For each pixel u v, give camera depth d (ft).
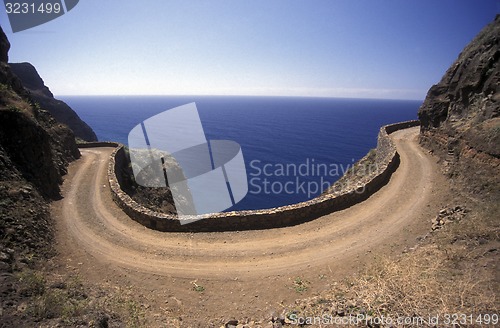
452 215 44.50
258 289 35.50
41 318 20.36
